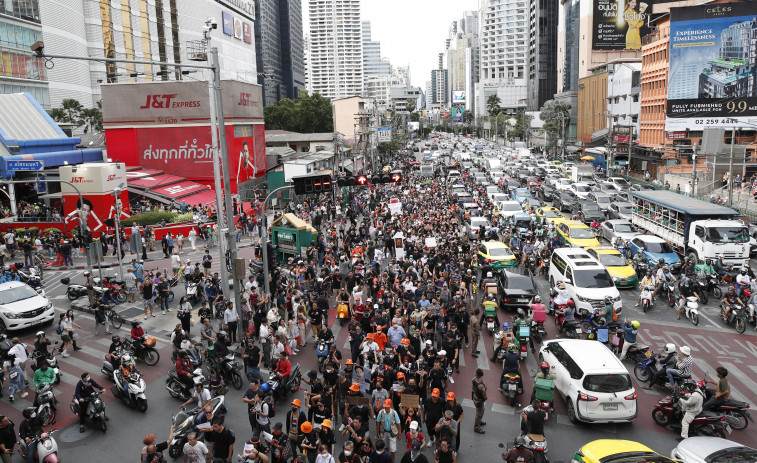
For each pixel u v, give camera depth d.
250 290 22.66
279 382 15.52
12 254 35.31
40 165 44.03
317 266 30.77
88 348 19.81
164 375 17.56
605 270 23.25
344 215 47.84
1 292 21.52
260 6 190.50
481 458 12.62
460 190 56.53
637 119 80.44
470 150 125.62
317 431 11.62
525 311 22.77
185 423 13.09
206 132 55.88
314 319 19.92
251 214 46.72
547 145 127.06
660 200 32.56
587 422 14.06
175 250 36.97
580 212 42.81
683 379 15.32
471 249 32.28
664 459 10.40
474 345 18.62
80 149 55.06
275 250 31.28
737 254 26.95
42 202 46.44
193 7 110.06
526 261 31.06
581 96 108.19
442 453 11.19
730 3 60.94
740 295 21.83
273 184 58.81
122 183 41.28
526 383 16.64
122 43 89.75
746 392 15.65
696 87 63.59
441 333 18.75
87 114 76.12
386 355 15.29
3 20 56.22
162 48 101.38
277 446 11.34
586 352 14.75
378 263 27.38
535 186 61.22
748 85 61.22
